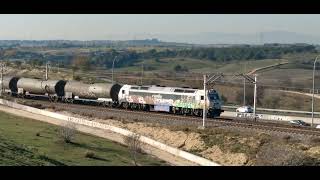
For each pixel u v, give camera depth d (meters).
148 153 177.62
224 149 172.12
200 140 182.88
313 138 164.50
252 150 164.88
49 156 146.50
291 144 162.88
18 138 171.25
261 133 176.00
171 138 193.38
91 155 158.88
